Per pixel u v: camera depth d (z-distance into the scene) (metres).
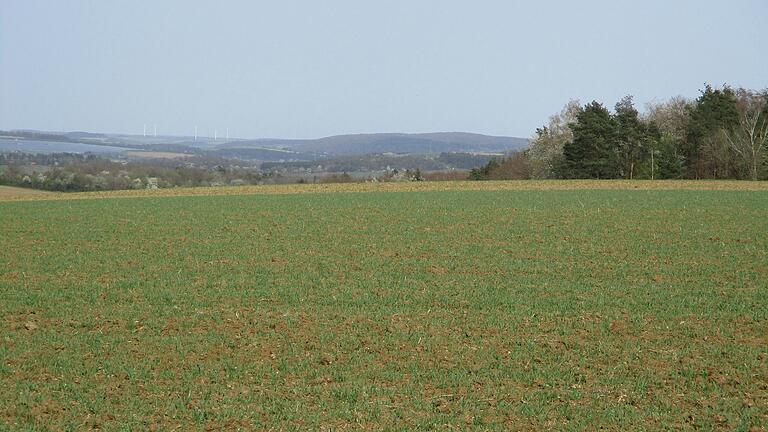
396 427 9.65
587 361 12.36
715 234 26.89
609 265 21.14
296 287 18.41
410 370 11.98
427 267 21.09
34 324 14.99
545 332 14.20
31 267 21.58
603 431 9.52
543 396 10.71
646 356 12.61
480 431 9.52
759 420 9.79
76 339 13.81
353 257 22.94
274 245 25.56
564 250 23.88
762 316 15.22
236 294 17.64
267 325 14.80
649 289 17.89
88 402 10.57
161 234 28.70
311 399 10.70
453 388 11.13
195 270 20.89
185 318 15.42
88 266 21.69
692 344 13.28
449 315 15.52
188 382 11.44
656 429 9.55
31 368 12.16
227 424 9.80
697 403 10.45
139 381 11.50
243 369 12.07
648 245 24.61
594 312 15.68
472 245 25.12
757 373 11.69
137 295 17.64
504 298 16.97
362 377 11.65
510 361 12.38
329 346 13.33
